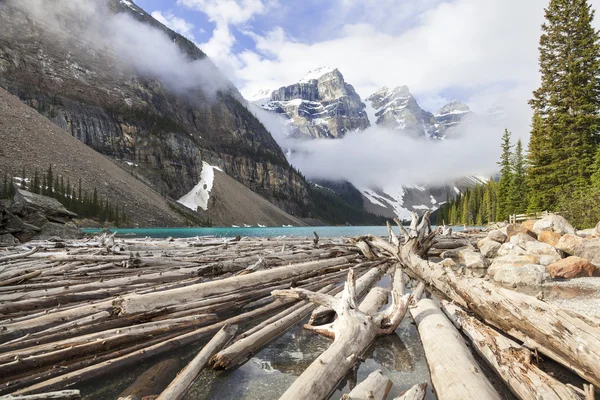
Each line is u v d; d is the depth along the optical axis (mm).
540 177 30266
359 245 16109
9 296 6035
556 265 10164
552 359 4395
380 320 5496
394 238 14781
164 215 96938
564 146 29422
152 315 5699
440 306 7285
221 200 143875
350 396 3189
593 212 22328
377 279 11172
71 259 10727
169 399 3346
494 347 4328
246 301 7914
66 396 3256
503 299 5180
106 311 5422
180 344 5152
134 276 8031
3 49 126188
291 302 7660
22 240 24109
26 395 3232
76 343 4430
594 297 7258
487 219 82375
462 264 14250
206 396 3662
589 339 3588
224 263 9547
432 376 3922
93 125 128875
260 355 4879
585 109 28500
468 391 3156
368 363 4555
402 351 4980
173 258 10586
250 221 144125
